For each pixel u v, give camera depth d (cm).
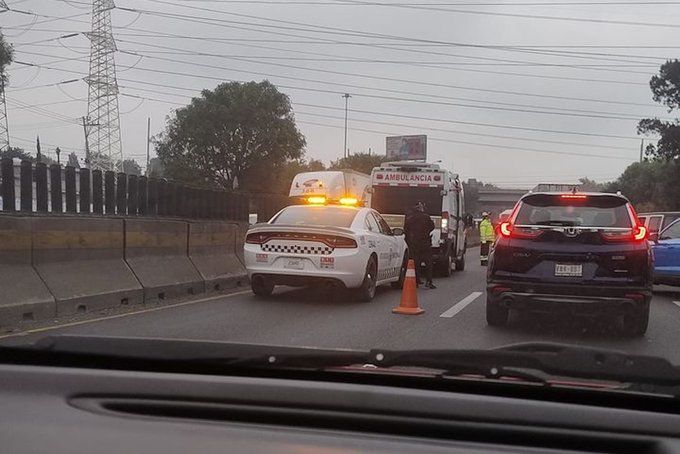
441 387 329
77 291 973
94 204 1191
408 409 296
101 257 1066
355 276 1067
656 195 7000
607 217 815
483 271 2011
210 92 5281
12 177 1024
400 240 1335
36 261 937
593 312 788
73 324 866
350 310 1034
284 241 1073
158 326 866
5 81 3872
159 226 1215
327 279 1058
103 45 4969
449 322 930
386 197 1730
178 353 355
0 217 881
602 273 782
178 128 5284
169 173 5259
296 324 898
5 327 828
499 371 330
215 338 789
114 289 1046
